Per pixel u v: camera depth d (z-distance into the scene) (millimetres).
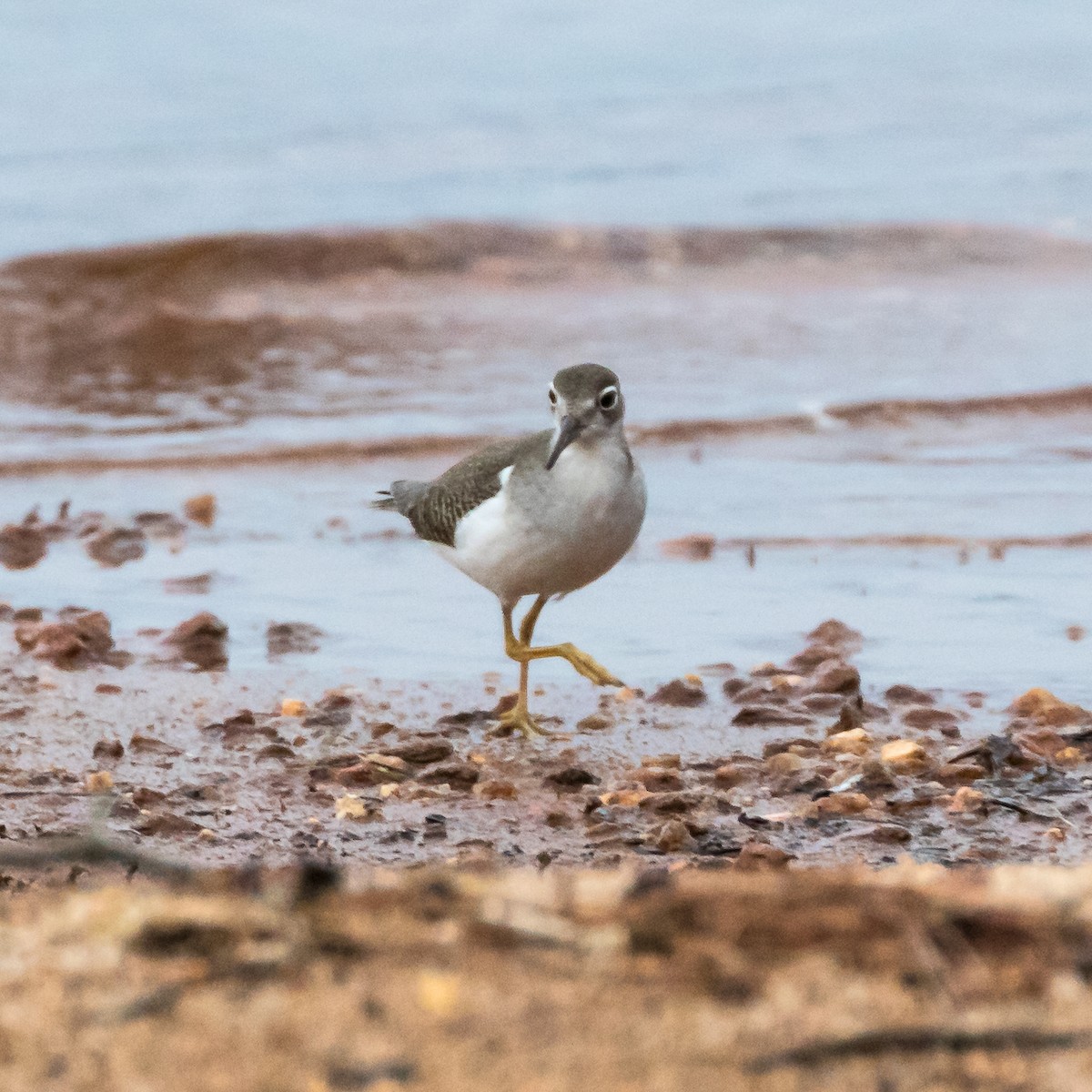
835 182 34875
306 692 12133
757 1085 4758
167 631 13555
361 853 8984
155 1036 5016
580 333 25250
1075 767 10328
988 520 16531
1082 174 34844
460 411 21250
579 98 43438
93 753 10656
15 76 43344
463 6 51969
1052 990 5348
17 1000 5285
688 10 52406
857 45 48531
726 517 16875
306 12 50250
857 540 15953
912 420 20594
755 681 12156
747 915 5742
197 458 19219
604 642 13359
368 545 16344
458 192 34438
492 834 9297
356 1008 5195
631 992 5344
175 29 47844
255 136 39438
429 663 12867
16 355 24328
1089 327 25078
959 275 28781
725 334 25094
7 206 32812
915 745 10438
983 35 49344
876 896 5844
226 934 5758
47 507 17703
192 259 27797
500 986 5363
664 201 33469
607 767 10500
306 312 26359
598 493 10648
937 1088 4758
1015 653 12828
